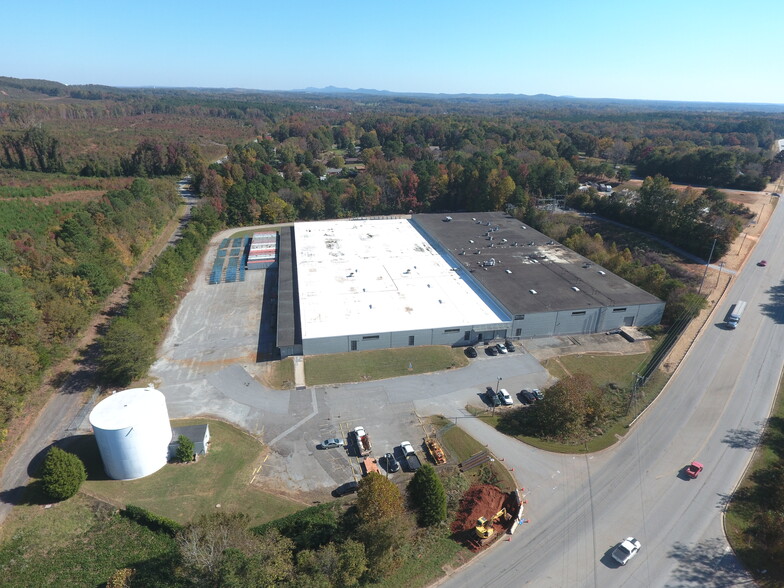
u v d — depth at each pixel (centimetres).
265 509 3912
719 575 3359
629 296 7000
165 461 4372
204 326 6994
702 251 8881
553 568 3434
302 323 6412
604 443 4675
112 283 7512
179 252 8762
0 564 3434
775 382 5491
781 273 8050
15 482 4122
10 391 4703
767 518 3659
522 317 6488
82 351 6066
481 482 4247
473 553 3575
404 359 6097
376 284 7644
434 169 15050
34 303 5809
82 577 3366
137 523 3797
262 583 2736
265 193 12912
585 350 6381
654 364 5950
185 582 3059
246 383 5631
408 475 4288
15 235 7862
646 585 3297
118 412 4097
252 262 9294
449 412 5147
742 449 4547
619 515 3866
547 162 14000
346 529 3616
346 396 5391
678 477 4244
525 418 5034
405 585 3300
